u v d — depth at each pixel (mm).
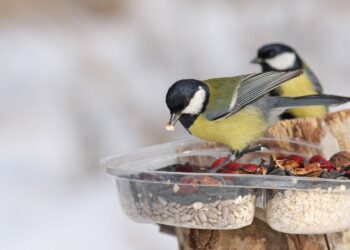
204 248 6699
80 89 14609
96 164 12828
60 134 13578
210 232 6676
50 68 15438
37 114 14125
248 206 6047
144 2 16766
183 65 14953
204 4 16500
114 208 11477
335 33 14664
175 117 7125
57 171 12672
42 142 13469
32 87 14797
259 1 15531
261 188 5984
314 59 14297
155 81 14648
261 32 15070
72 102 14281
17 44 16328
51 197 11930
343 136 7332
